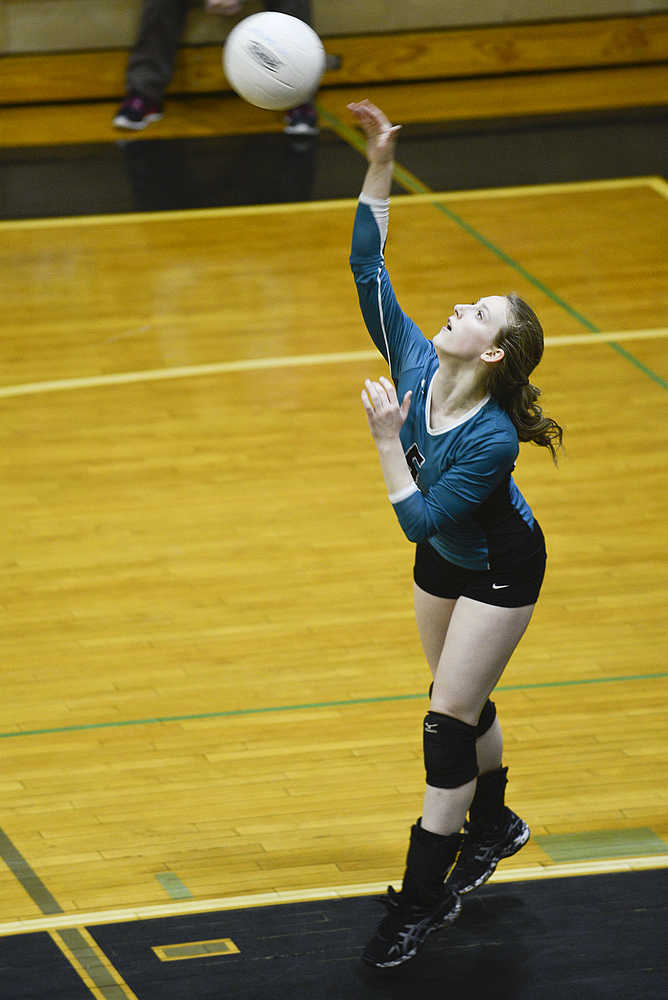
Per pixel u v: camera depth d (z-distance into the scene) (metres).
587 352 19.45
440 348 8.59
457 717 8.91
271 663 12.81
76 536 14.94
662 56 31.41
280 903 9.90
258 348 19.42
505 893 10.03
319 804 10.97
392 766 11.44
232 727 11.91
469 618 8.85
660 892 10.05
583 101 29.67
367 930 9.63
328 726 11.94
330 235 23.33
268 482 16.11
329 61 29.59
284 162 26.42
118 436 17.06
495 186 25.52
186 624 13.41
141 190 25.03
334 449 16.88
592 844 10.55
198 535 15.00
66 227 23.41
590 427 17.45
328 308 20.70
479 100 29.67
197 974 9.20
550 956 9.42
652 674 12.71
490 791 9.71
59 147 26.84
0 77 28.53
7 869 10.21
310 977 9.20
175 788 11.14
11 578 14.13
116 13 28.64
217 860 10.35
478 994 9.08
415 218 24.05
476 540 8.83
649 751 11.64
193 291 21.12
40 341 19.50
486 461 8.46
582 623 13.49
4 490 15.81
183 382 18.45
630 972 9.29
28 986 9.05
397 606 13.77
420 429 8.85
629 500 15.84
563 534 15.10
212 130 27.89
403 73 30.42
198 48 29.14
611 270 22.16
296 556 14.64
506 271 22.00
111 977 9.16
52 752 11.55
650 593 14.03
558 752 11.62
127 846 10.48
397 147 27.20
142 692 12.38
